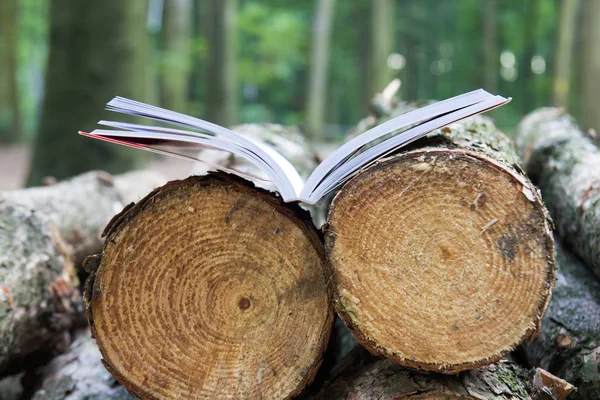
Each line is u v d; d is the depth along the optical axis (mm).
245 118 12562
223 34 8914
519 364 1385
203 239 1082
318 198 1018
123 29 4531
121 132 1062
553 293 1432
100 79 4473
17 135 10289
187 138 1099
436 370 1029
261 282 1097
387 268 1009
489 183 973
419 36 15750
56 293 1594
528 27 12406
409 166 983
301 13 13734
